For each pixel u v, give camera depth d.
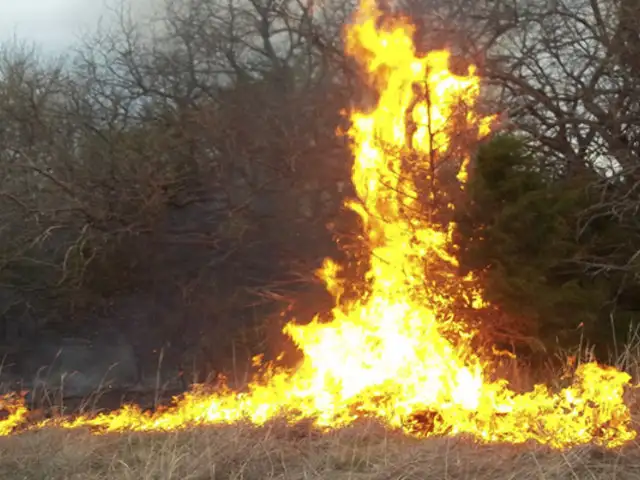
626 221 9.73
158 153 13.46
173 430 6.40
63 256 13.53
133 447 5.96
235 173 13.31
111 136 13.70
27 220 13.30
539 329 8.44
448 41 11.52
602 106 11.49
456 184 9.33
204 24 14.23
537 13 11.42
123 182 13.38
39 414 9.14
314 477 5.02
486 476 4.91
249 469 5.21
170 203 13.53
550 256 8.84
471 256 8.71
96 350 14.01
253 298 13.07
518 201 8.70
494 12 11.51
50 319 14.19
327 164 12.78
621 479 4.76
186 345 13.36
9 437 6.37
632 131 10.72
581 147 11.11
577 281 8.84
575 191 9.29
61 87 15.12
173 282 13.59
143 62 14.65
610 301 9.03
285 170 12.97
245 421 6.29
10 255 13.34
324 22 13.40
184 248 13.57
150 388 12.44
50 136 14.10
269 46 14.02
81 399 10.75
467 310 8.55
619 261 9.47
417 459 5.22
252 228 13.04
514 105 11.30
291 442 5.81
